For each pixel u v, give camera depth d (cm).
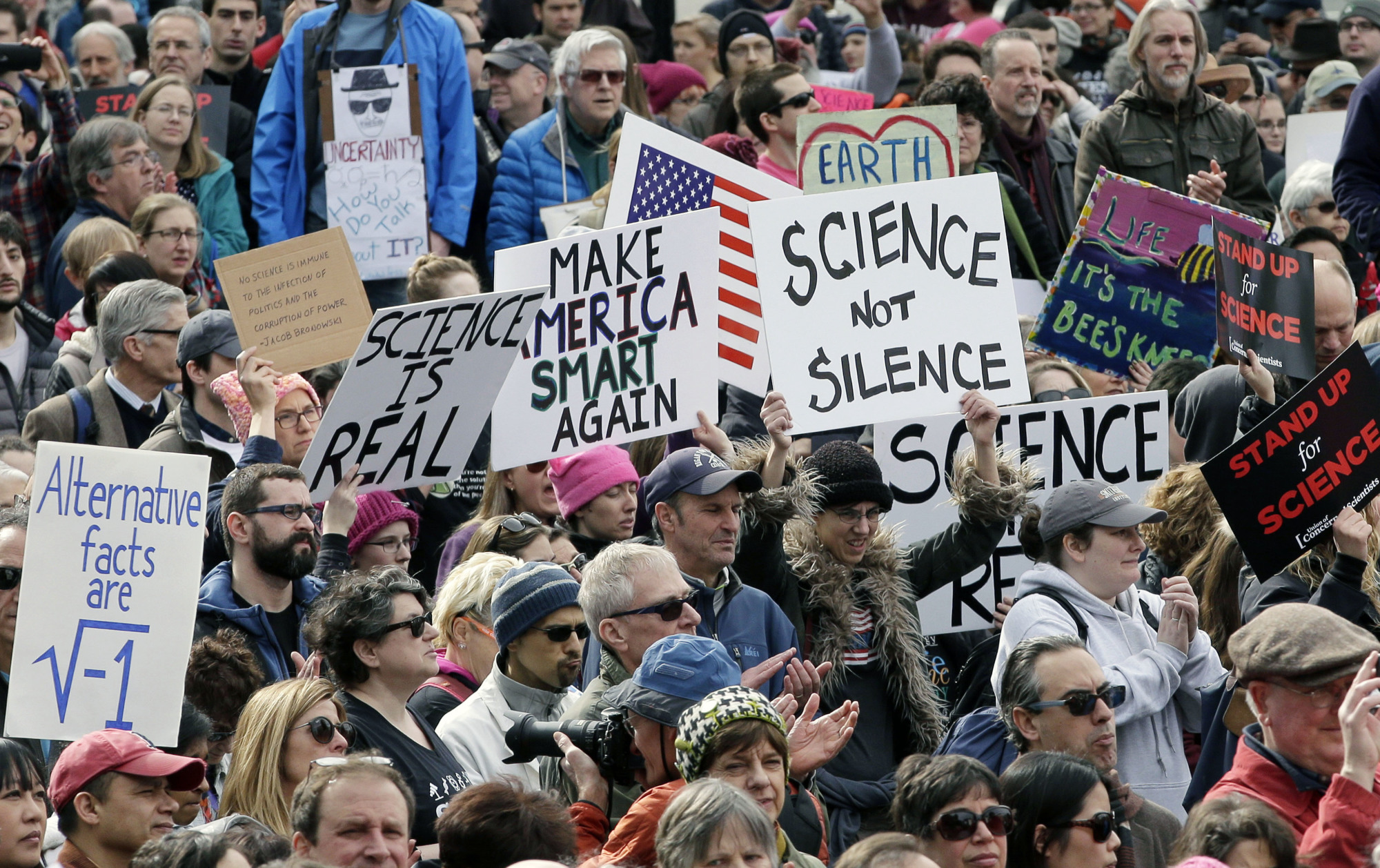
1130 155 3812
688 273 2667
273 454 2577
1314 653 1802
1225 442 2869
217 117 4069
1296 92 5131
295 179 3841
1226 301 2714
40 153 3916
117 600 2059
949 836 1758
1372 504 2414
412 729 2039
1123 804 1905
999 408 2780
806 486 2367
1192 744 2375
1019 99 3925
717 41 4928
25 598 2030
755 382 2988
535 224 3850
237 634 2227
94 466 2081
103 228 3322
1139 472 2802
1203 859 1570
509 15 4766
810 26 5116
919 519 2716
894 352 2620
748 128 3666
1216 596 2462
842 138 3028
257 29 4544
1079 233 3188
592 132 3866
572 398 2648
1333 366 2328
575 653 2112
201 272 3650
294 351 2745
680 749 1728
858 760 2306
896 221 2647
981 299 2650
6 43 4022
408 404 2459
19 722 2003
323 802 1661
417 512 3030
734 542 2275
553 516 2781
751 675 2009
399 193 3731
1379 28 4816
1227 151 3831
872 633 2366
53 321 3416
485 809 1639
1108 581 2322
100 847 1778
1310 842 1738
